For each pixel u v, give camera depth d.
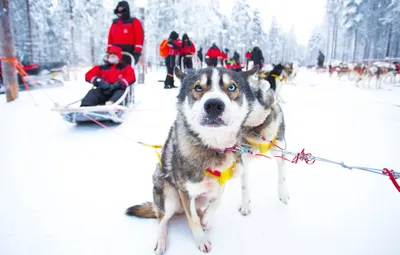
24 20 11.12
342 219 1.85
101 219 1.85
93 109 3.66
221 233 1.74
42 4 13.78
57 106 3.85
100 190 2.25
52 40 15.95
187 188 1.59
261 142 2.07
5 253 1.51
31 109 5.10
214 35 28.45
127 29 5.56
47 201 2.06
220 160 1.59
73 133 3.79
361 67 11.24
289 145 3.37
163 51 8.43
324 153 3.08
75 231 1.72
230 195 2.24
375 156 2.96
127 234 1.70
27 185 2.30
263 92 2.02
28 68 9.46
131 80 4.45
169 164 1.75
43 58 12.59
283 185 2.12
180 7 23.88
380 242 1.62
